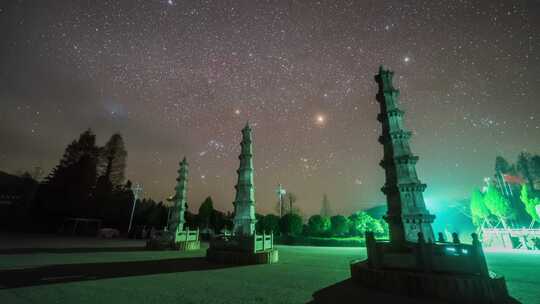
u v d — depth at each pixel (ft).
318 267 43.11
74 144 177.06
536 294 24.76
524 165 163.73
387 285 25.89
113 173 190.70
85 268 38.24
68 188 148.56
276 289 27.02
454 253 25.57
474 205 111.45
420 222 31.40
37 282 28.45
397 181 33.83
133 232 128.57
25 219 152.97
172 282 29.96
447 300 22.38
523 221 121.60
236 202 57.52
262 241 52.85
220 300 22.79
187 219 157.17
